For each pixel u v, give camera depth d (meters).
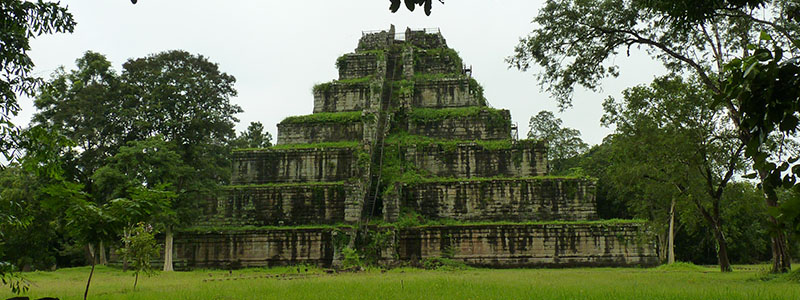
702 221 35.88
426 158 50.94
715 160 29.30
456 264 42.06
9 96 15.46
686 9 15.88
